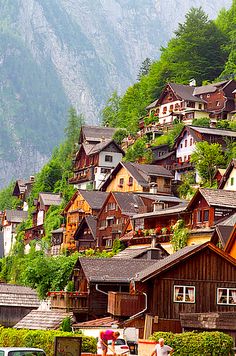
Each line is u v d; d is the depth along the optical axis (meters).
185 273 68.31
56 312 80.81
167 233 104.81
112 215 127.94
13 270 151.38
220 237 82.81
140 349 56.84
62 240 155.62
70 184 194.50
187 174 155.88
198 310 68.00
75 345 43.59
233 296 68.62
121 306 69.56
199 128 162.50
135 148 181.12
